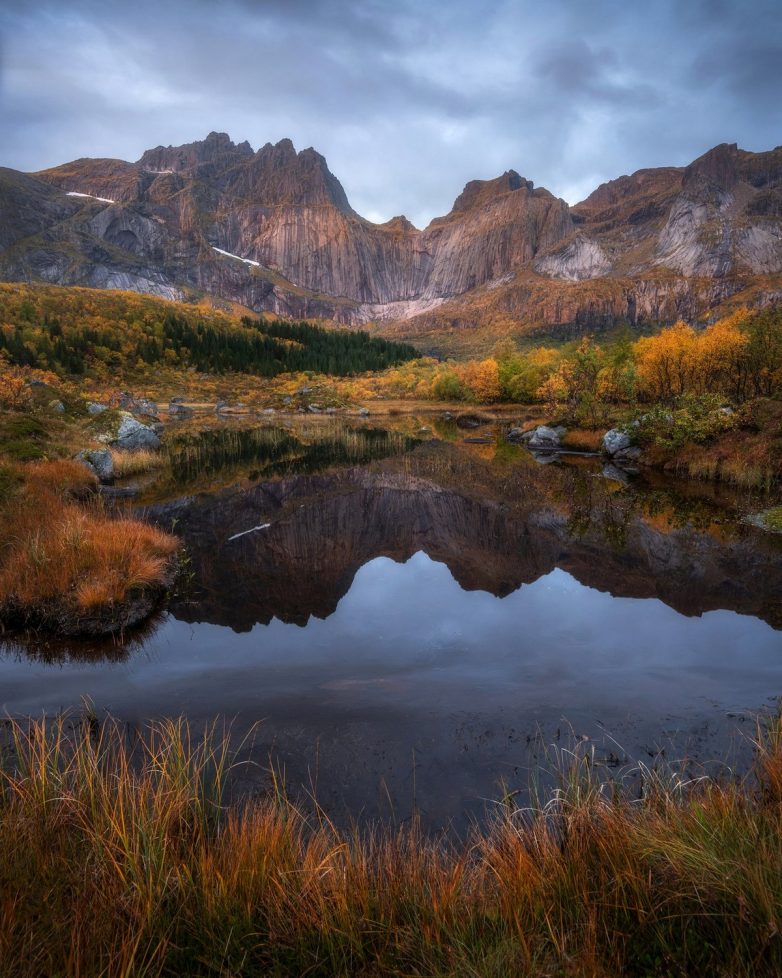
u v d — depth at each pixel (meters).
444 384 78.62
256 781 3.58
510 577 8.68
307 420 56.81
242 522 12.48
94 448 19.30
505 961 1.93
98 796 2.93
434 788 3.55
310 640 6.26
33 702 4.76
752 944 1.93
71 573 7.31
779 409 19.92
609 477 19.59
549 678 5.20
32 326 99.81
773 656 5.70
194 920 2.20
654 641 6.14
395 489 17.12
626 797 3.31
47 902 2.17
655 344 34.66
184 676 5.32
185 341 111.75
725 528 11.80
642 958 2.00
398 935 2.14
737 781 3.42
